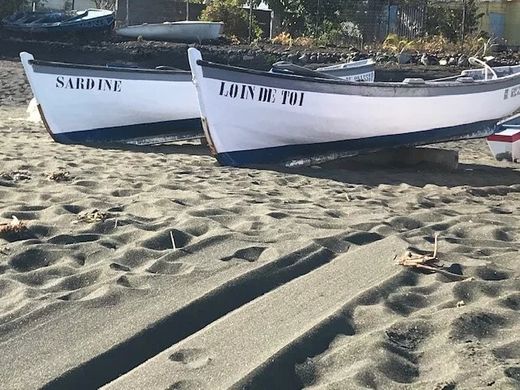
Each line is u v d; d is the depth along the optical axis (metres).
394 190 7.40
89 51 24.36
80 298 3.66
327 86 8.34
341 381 2.81
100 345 3.13
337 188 7.34
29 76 9.94
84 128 10.35
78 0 35.50
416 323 3.37
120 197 6.15
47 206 5.58
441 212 6.09
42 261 4.31
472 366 2.91
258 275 3.98
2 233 4.70
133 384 2.81
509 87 9.95
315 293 3.77
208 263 4.23
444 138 9.59
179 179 7.30
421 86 8.84
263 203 6.04
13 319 3.38
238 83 8.07
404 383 2.83
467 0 26.52
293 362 2.97
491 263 4.37
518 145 9.73
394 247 4.60
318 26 26.91
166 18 29.64
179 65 23.47
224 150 8.39
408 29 26.66
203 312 3.54
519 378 2.81
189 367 2.93
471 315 3.43
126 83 10.29
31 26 25.31
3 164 7.68
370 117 8.71
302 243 4.58
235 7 28.36
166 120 10.70
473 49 23.22
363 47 24.44
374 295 3.71
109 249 4.52
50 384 2.82
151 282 3.88
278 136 8.52
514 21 28.89
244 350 3.08
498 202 7.04
